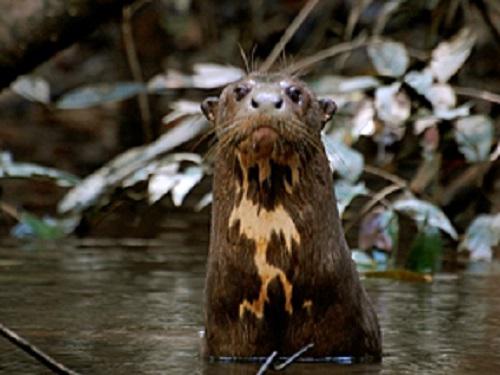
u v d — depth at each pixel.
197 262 10.51
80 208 11.70
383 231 10.45
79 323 7.63
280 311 6.46
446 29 12.82
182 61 19.80
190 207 14.47
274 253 6.41
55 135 18.67
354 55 15.73
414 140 11.47
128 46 14.27
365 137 12.20
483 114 11.99
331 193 6.53
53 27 10.46
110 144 18.33
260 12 19.02
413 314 8.07
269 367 6.34
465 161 11.48
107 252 11.14
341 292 6.49
